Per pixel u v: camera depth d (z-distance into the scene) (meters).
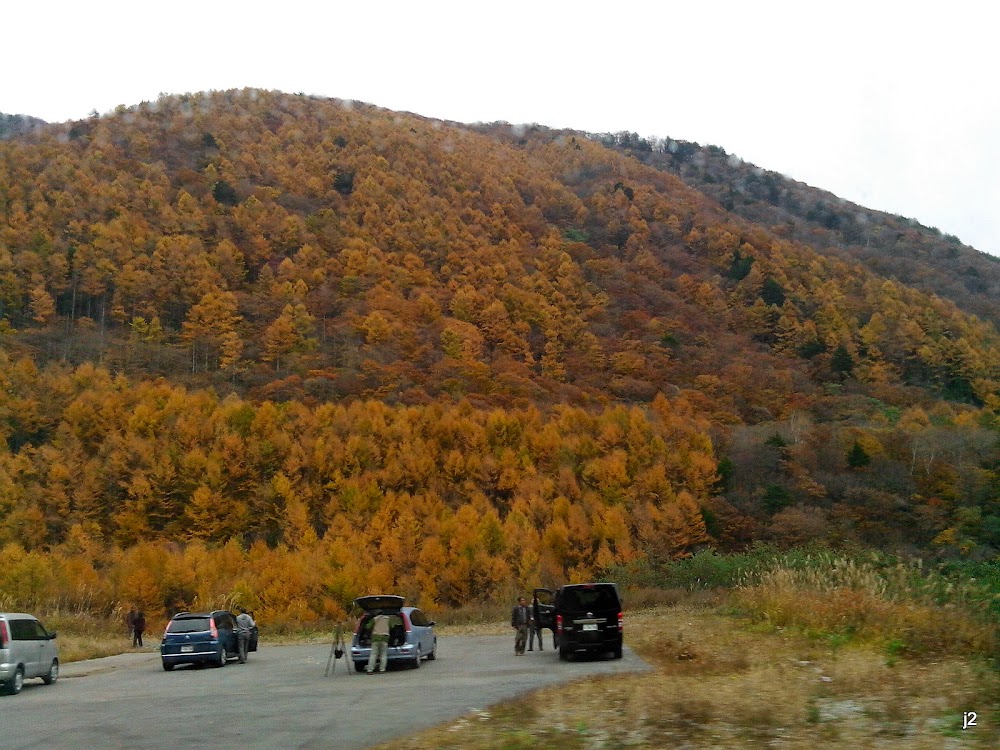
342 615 45.72
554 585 50.22
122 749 8.86
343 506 61.25
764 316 127.88
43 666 17.42
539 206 181.50
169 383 94.12
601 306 132.12
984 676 11.22
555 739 8.77
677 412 87.06
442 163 185.75
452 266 138.62
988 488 62.00
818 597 19.86
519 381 98.94
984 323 134.25
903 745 7.93
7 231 119.50
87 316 112.94
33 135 166.00
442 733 9.23
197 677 18.16
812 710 9.59
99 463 65.44
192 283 120.38
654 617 30.66
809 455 70.44
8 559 44.38
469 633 31.72
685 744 8.37
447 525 54.09
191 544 53.88
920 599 17.20
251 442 68.00
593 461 67.06
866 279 144.88
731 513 62.34
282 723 10.34
